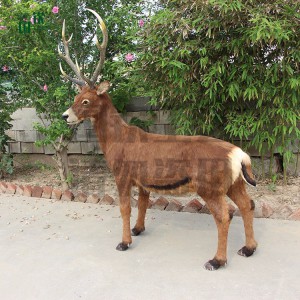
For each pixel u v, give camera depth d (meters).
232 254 3.14
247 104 4.53
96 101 3.24
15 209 4.59
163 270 2.93
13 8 4.61
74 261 3.14
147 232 3.70
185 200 4.49
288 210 3.86
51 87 4.83
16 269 3.05
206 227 3.79
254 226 3.69
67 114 3.24
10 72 5.40
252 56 4.12
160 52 4.12
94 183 5.41
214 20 3.82
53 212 4.44
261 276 2.77
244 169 2.82
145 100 5.51
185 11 4.04
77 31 4.93
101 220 4.11
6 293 2.69
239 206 3.06
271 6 3.75
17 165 6.57
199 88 4.30
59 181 5.65
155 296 2.56
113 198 4.68
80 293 2.64
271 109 4.32
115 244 3.45
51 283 2.80
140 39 4.22
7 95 5.80
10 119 5.93
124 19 4.77
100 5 4.93
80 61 5.04
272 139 4.43
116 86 5.15
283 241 3.33
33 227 3.97
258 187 4.72
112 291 2.65
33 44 4.89
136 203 4.49
